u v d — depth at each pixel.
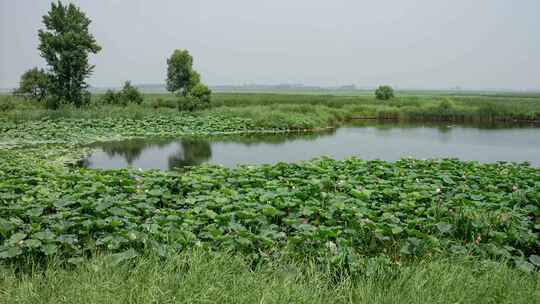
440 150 19.25
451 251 4.99
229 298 3.69
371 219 5.94
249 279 4.02
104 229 5.31
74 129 23.53
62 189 8.15
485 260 4.68
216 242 5.01
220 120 28.39
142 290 3.68
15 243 4.61
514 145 21.05
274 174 9.63
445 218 5.93
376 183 8.63
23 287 3.79
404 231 5.45
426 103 45.62
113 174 9.62
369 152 18.41
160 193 7.32
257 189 7.72
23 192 7.90
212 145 20.16
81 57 28.61
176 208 7.12
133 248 4.66
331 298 3.83
